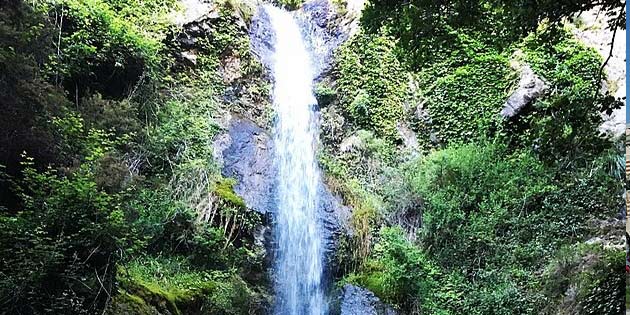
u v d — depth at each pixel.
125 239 5.85
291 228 9.73
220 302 7.58
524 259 9.03
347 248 9.59
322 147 11.88
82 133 7.29
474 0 5.84
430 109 12.33
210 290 7.69
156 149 8.82
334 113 12.47
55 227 5.45
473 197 10.09
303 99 12.45
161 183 8.38
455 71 12.30
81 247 5.50
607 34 12.28
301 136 11.80
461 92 12.09
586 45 12.16
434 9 5.93
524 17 5.68
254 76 11.85
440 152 11.25
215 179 9.09
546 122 6.14
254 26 12.80
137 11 10.61
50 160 6.35
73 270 5.34
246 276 8.53
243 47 11.83
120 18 9.81
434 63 12.57
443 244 9.77
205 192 8.75
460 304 8.66
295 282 9.38
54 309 5.12
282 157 10.71
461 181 10.40
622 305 7.13
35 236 5.12
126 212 6.82
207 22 11.48
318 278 9.29
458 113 12.01
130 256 6.54
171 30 10.88
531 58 11.77
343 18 13.80
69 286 5.33
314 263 9.39
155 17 10.84
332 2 14.26
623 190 9.09
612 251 7.85
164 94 9.97
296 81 12.62
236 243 8.66
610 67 11.81
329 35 13.73
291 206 9.90
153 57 9.59
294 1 14.84
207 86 10.89
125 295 6.23
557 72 11.61
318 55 13.41
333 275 9.32
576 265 7.99
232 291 7.81
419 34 6.12
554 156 6.24
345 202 10.54
